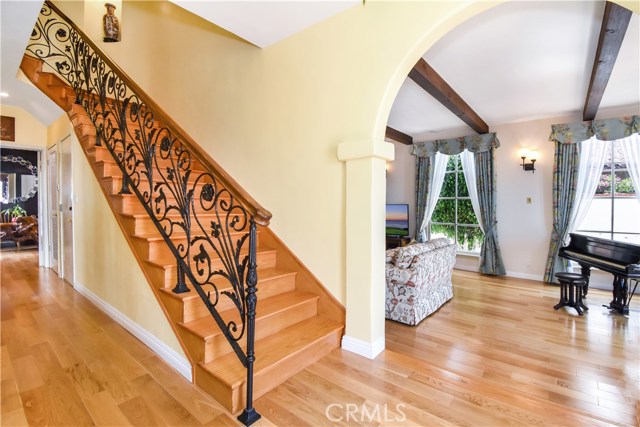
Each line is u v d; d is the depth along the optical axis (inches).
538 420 68.4
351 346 97.7
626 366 103.0
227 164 137.6
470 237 247.4
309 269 109.8
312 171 107.4
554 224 203.6
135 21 185.3
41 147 204.4
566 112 197.3
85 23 192.5
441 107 187.9
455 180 254.1
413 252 136.8
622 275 142.3
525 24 103.8
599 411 80.6
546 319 144.2
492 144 223.6
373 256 93.9
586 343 120.0
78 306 133.4
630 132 179.5
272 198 120.3
